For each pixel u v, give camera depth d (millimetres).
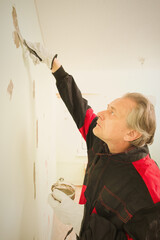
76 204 839
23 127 653
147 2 972
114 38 1441
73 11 1054
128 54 1825
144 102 599
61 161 2902
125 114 609
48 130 1689
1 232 433
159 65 2246
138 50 1712
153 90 2623
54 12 1058
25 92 684
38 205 1023
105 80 2631
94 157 830
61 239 1814
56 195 864
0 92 419
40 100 1133
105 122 660
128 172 620
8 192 483
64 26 1232
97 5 1000
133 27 1270
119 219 588
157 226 495
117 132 639
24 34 694
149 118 590
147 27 1263
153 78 2600
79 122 943
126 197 586
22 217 640
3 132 441
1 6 423
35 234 914
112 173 657
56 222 2041
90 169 797
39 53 729
